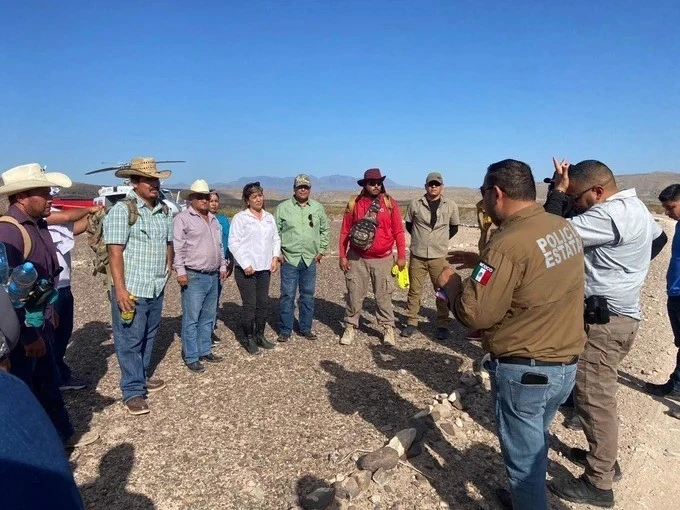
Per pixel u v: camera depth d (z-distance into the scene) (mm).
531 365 2416
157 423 4074
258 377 5051
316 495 3006
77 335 6520
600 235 3170
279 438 3838
